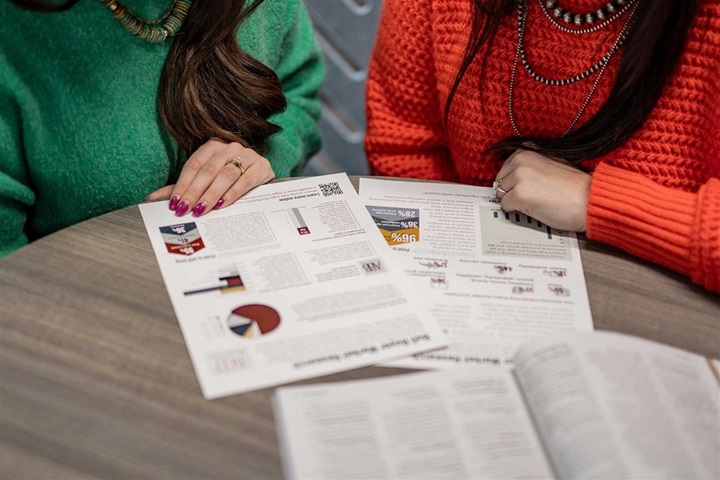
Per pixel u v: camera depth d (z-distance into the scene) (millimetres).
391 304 782
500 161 1087
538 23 969
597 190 896
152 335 731
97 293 774
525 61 997
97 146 976
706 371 714
